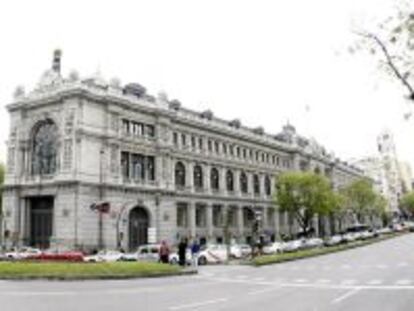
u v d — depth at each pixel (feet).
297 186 273.95
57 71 219.20
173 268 104.37
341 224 433.48
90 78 212.64
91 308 52.24
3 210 219.00
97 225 199.52
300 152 355.77
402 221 620.90
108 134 206.18
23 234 212.23
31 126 217.15
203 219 264.31
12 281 83.51
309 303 57.98
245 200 295.69
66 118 201.67
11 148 221.25
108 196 203.41
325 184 278.26
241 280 90.22
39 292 66.69
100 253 170.40
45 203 210.18
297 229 344.49
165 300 60.08
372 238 307.99
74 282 83.10
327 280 88.02
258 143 313.94
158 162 230.07
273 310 52.29
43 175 207.41
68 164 197.26
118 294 65.72
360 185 394.11
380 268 112.27
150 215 221.87
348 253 184.85
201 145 266.77
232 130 287.89
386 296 64.18
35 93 217.15
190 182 253.44
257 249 202.39
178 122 248.73
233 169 290.35
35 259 129.90
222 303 57.67
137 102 221.05
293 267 126.11
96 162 202.18
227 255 159.43
